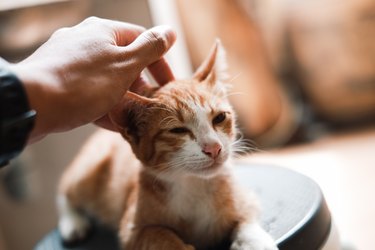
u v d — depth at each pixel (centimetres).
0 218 176
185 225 94
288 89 225
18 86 61
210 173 91
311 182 103
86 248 109
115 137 125
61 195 128
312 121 223
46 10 147
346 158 193
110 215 115
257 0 211
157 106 92
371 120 221
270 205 98
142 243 87
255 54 201
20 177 166
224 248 90
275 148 213
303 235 84
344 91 218
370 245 140
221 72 105
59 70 70
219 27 196
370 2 205
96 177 120
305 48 217
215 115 95
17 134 61
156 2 170
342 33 211
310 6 212
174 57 171
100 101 74
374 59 210
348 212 160
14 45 150
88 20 84
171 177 94
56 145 171
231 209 93
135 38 88
